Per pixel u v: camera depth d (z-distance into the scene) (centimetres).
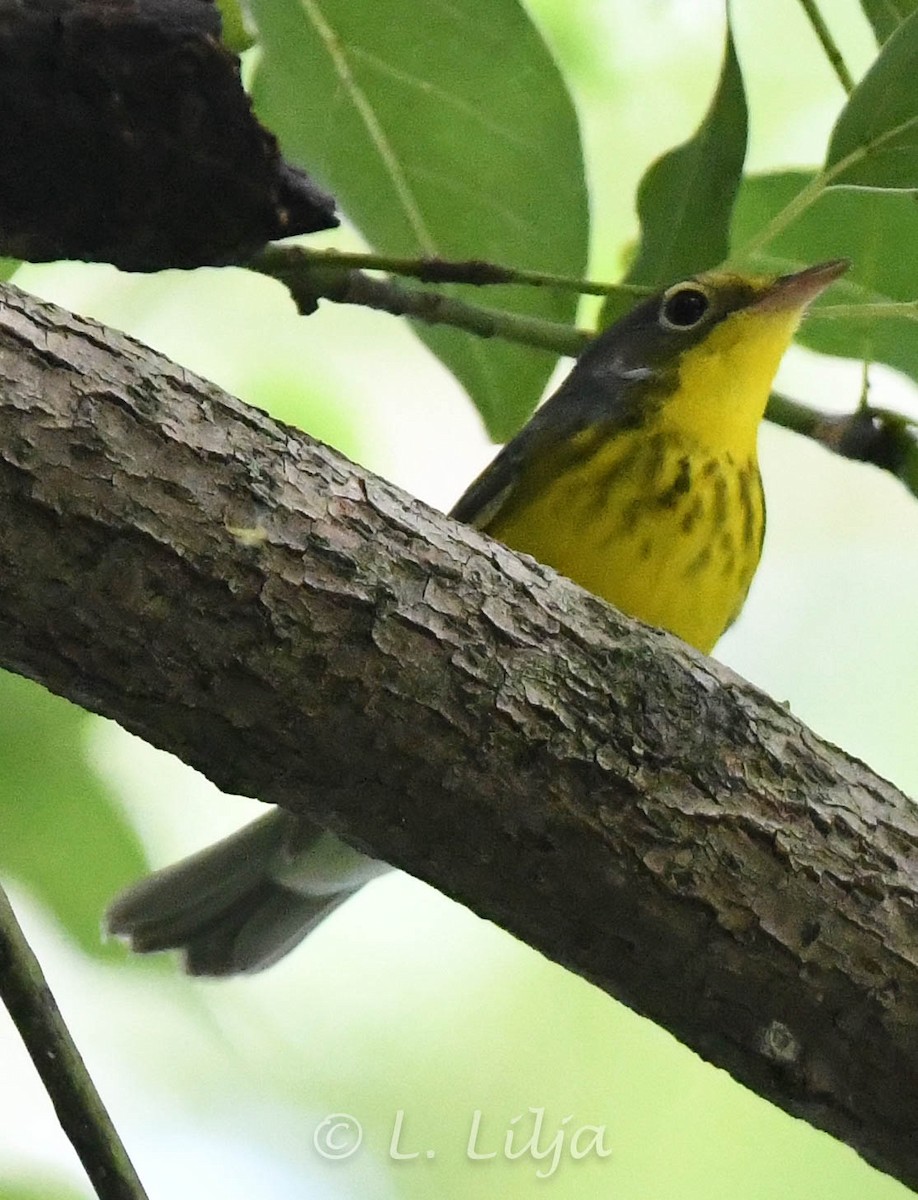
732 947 584
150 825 1048
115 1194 520
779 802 595
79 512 511
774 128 1092
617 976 596
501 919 596
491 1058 1206
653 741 585
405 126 836
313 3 802
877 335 919
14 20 625
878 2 805
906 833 608
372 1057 1195
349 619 548
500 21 803
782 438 1363
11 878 887
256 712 545
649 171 792
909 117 746
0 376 509
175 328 1102
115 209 665
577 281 756
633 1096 1204
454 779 566
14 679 888
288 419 1119
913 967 588
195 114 648
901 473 877
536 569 598
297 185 684
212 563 529
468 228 858
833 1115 598
